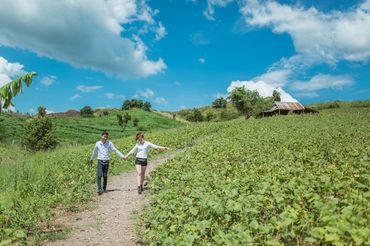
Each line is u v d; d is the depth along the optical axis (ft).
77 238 29.01
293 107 253.03
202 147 73.77
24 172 50.85
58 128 290.97
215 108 617.62
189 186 37.11
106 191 46.83
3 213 31.63
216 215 25.00
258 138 81.00
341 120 129.29
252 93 294.87
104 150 45.50
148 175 57.77
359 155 44.50
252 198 26.02
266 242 18.43
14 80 35.50
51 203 38.83
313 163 43.09
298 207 22.41
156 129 337.72
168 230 25.30
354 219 18.65
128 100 551.18
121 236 28.96
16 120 265.13
